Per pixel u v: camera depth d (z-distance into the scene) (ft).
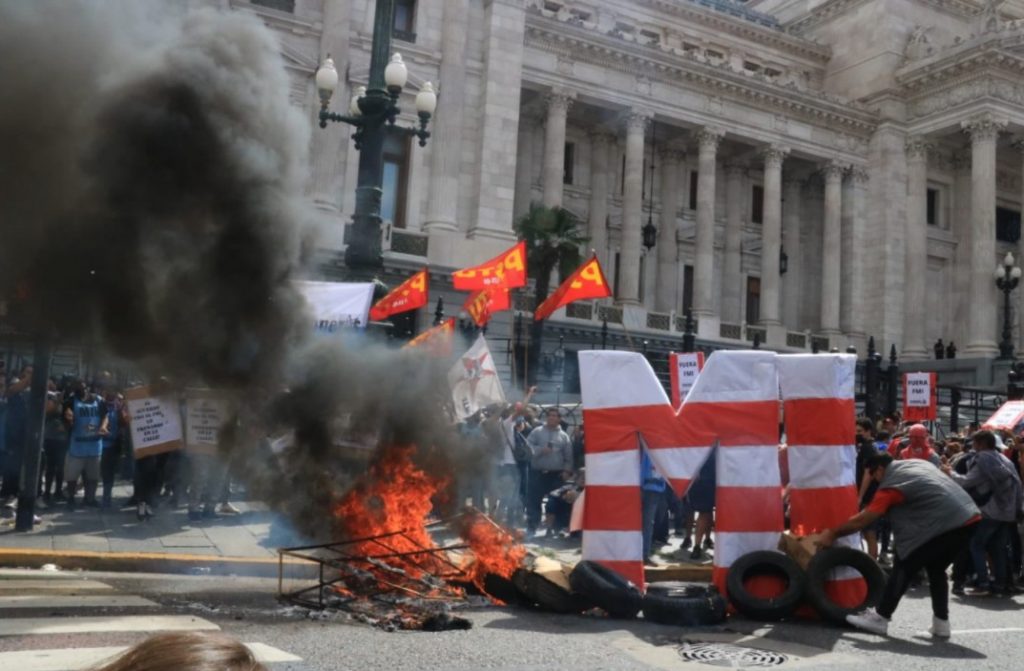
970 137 135.33
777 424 28.04
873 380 72.79
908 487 24.75
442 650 20.22
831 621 25.82
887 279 139.23
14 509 40.34
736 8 160.76
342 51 95.61
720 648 22.08
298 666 17.89
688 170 142.72
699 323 126.00
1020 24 135.95
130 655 3.74
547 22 117.70
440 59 103.04
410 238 98.68
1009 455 41.32
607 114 130.41
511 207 105.29
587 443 28.09
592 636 22.88
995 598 33.86
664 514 42.32
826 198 140.87
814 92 136.67
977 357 126.82
